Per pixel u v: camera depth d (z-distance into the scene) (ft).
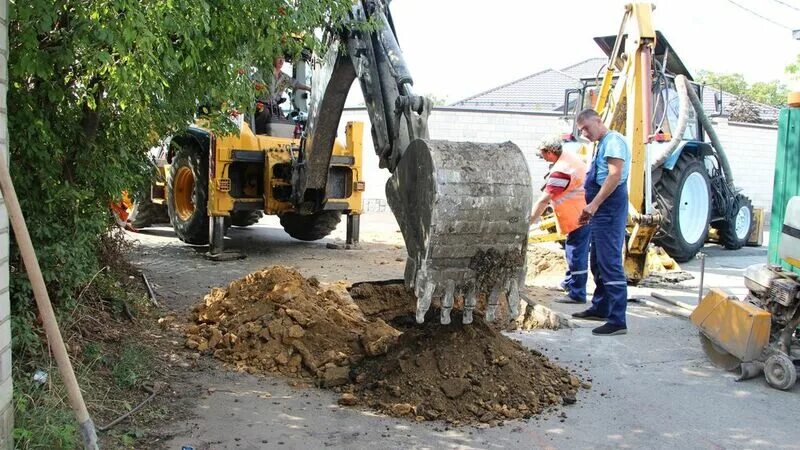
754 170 64.95
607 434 12.63
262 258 28.89
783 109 18.34
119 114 15.43
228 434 11.97
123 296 17.66
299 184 26.43
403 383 13.69
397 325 18.24
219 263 27.35
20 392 11.15
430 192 12.57
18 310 12.88
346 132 31.60
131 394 13.12
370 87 16.21
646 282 26.35
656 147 31.81
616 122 27.78
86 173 15.02
